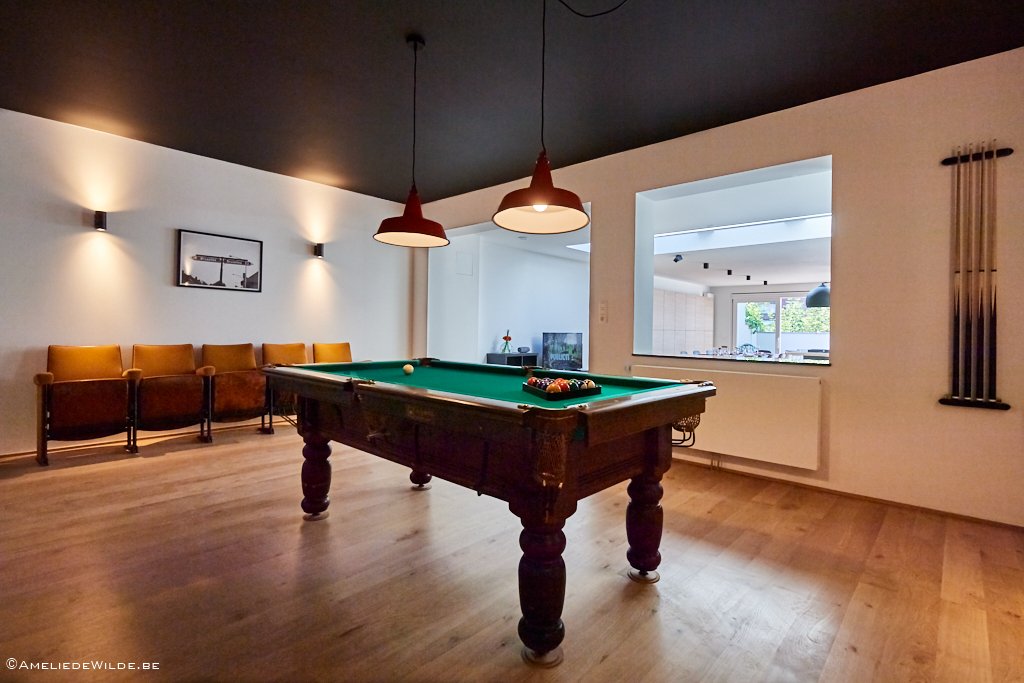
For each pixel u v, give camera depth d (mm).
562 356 8711
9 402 3787
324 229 5598
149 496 3055
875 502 3152
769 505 3084
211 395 4332
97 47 2850
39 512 2777
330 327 5695
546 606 1608
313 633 1730
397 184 5523
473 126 3881
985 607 1939
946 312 2932
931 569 2250
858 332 3227
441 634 1740
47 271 3920
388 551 2367
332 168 4988
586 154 4453
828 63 2926
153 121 3895
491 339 8039
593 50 2826
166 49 2865
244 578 2094
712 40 2713
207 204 4727
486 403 1662
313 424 2727
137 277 4344
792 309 10758
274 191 5184
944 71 2938
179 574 2119
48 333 3934
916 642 1723
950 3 2365
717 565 2279
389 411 2070
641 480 2143
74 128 3996
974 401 2832
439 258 6570
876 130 3152
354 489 3260
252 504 2949
